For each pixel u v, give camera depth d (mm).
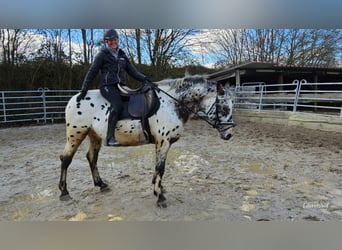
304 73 13586
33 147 6258
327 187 3471
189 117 3033
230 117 2947
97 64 2801
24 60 12188
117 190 3396
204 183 3635
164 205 2861
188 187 3482
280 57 17953
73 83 13305
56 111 11844
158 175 2900
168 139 2881
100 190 3344
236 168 4359
